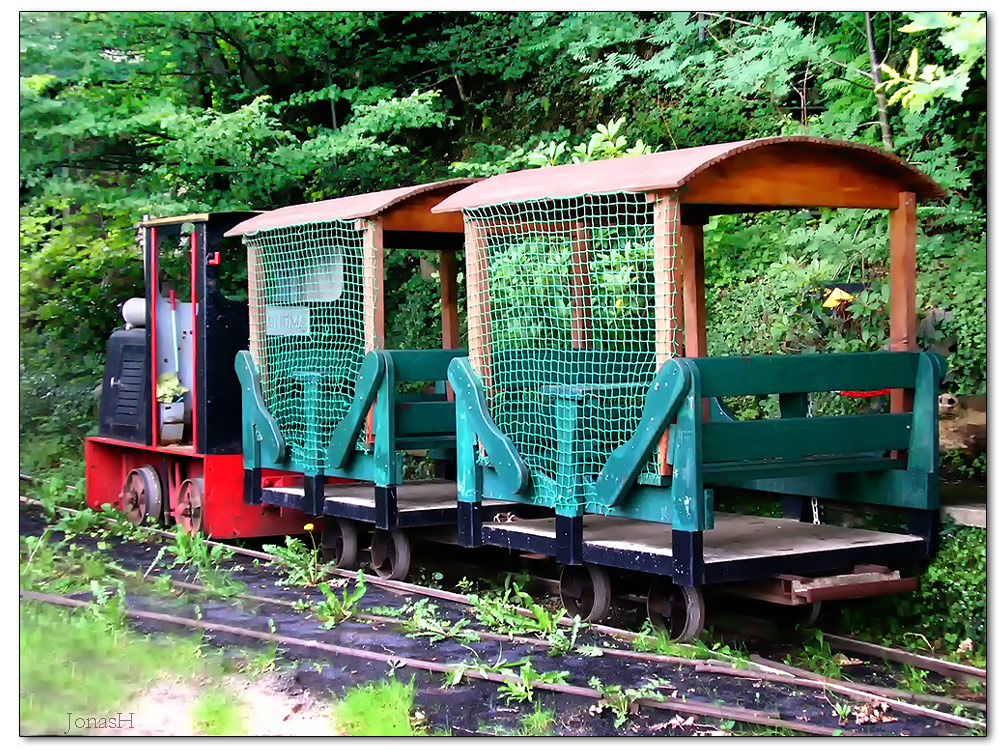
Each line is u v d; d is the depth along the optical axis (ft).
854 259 28.91
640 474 20.27
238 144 38.19
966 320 26.00
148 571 25.95
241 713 16.80
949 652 20.42
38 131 39.75
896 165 21.75
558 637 20.17
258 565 27.73
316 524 30.86
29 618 21.04
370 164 41.65
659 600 21.26
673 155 20.74
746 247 32.83
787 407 24.02
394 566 26.40
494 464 23.11
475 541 23.99
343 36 42.68
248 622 22.03
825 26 34.86
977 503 22.16
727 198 20.06
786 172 20.71
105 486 34.68
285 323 29.19
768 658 20.21
